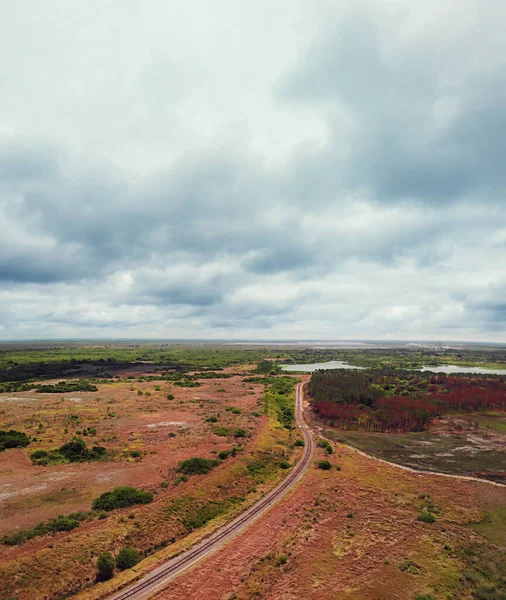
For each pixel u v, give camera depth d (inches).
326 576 1727.4
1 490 2287.2
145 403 4970.5
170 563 1755.7
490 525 2215.8
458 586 1667.1
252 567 1763.0
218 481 2576.3
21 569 1573.6
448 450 3599.9
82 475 2549.2
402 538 2060.8
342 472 2957.7
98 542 1822.1
